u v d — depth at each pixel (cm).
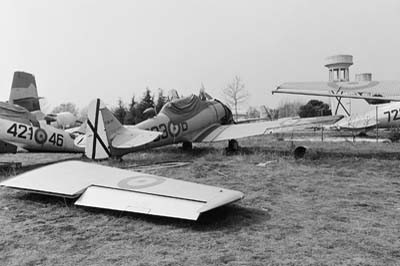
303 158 979
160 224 399
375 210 453
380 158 980
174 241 345
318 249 319
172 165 878
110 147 915
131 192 454
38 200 517
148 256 307
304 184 628
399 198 520
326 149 1250
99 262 295
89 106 894
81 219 426
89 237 361
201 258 301
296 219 416
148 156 1102
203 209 385
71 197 480
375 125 2195
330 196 536
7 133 862
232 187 609
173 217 391
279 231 372
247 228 383
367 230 372
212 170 793
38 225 404
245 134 1132
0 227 398
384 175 715
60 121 2766
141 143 907
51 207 480
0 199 525
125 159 1017
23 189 521
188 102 1216
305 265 285
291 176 708
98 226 397
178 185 464
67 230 385
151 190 448
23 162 1012
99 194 470
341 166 835
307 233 365
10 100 1213
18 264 294
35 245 339
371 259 295
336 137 2183
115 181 498
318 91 953
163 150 1312
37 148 946
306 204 488
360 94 909
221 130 1241
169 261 295
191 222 403
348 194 548
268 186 613
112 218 425
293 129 1027
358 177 694
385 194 546
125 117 3709
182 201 412
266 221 409
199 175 731
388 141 1706
